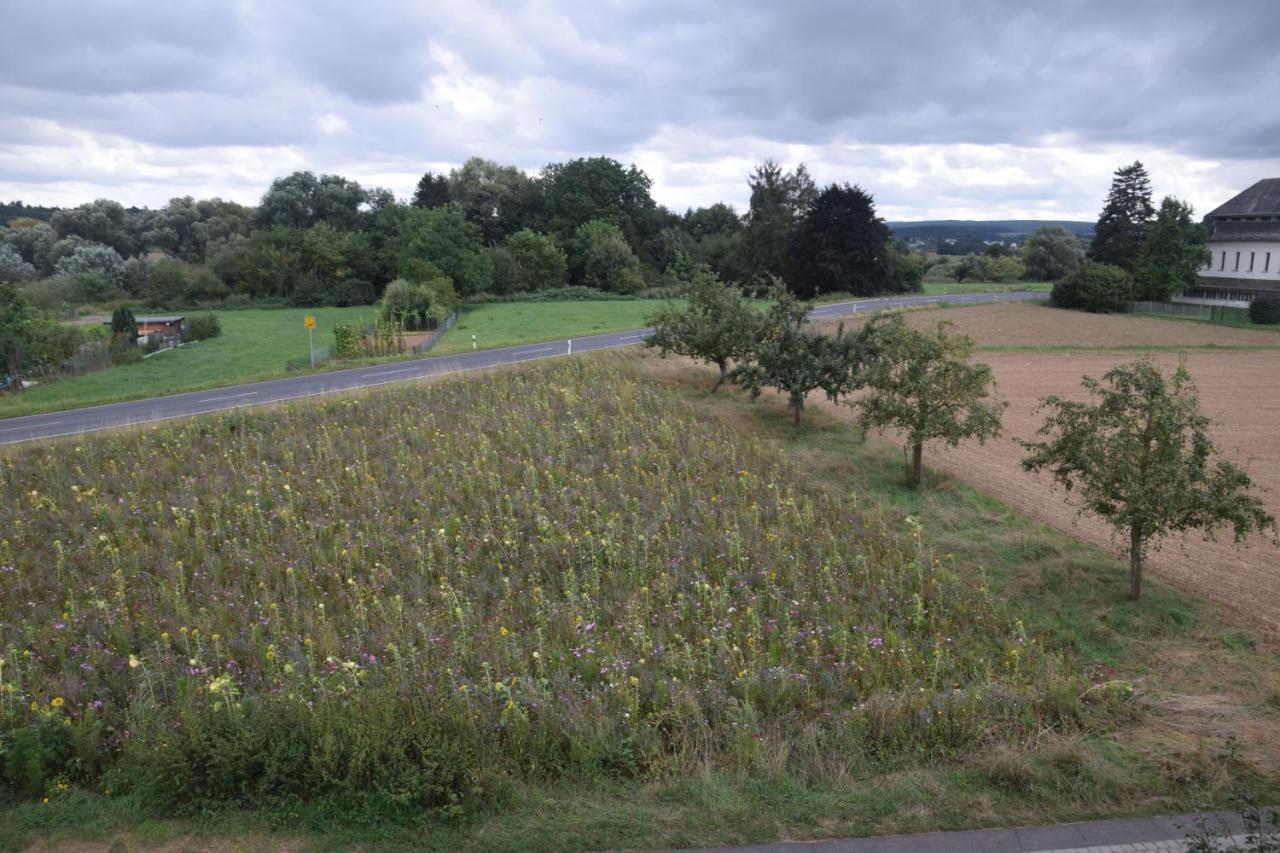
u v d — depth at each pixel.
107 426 23.44
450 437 21.36
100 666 11.13
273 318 65.31
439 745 7.95
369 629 12.42
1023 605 13.75
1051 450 14.66
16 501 16.89
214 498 17.25
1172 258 68.94
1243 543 16.52
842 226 74.69
